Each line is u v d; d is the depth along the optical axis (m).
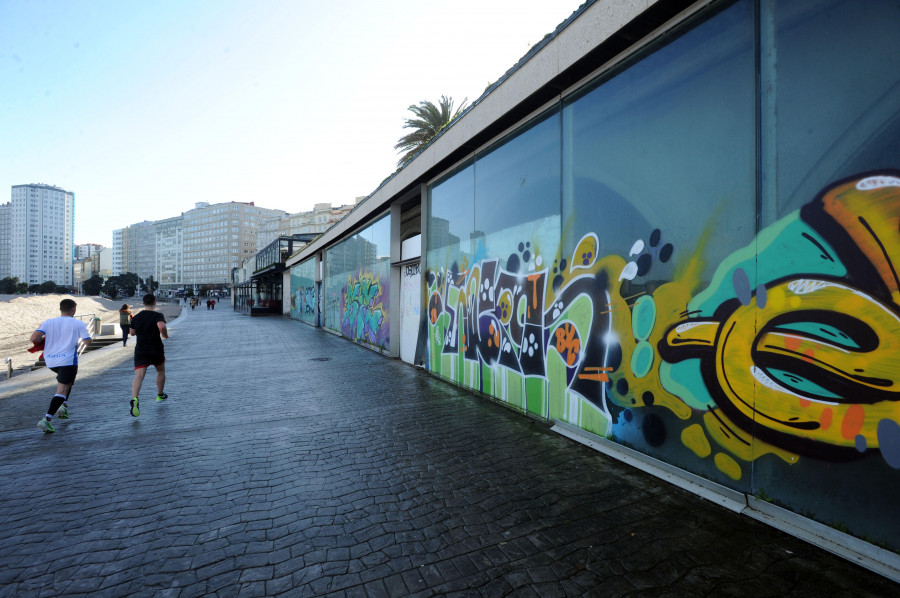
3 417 5.69
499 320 6.05
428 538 2.75
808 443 2.62
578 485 3.46
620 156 4.06
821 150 2.56
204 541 2.75
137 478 3.72
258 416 5.59
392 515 3.05
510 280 5.80
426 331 8.66
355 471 3.82
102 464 4.04
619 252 4.05
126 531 2.88
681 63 3.46
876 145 2.33
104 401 6.50
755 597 2.14
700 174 3.29
